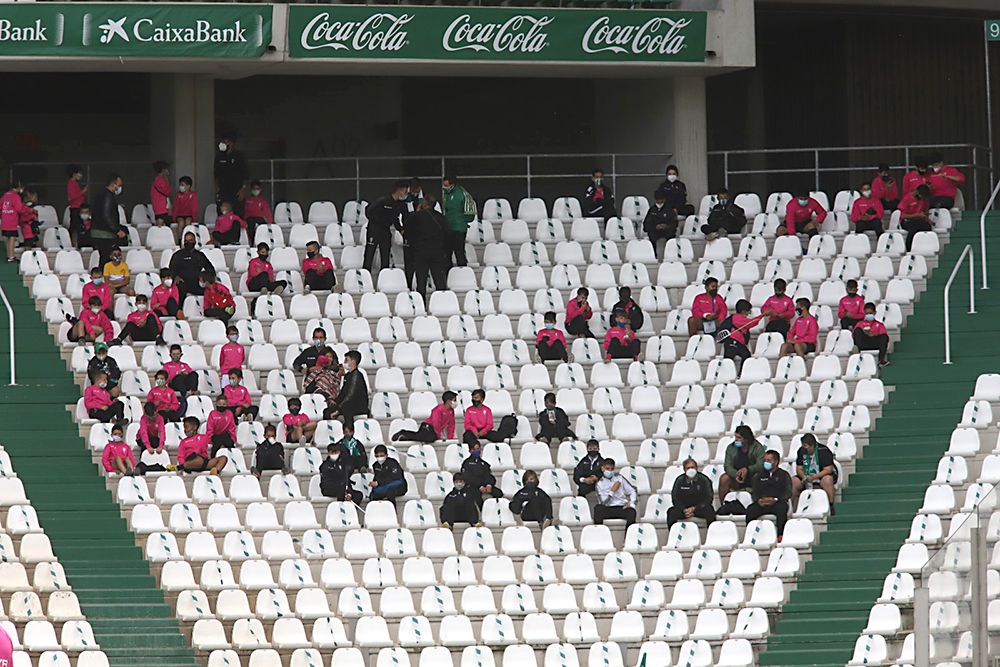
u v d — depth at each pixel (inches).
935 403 3518.7
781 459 3319.4
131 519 3134.8
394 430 3437.5
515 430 3390.7
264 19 3897.6
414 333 3732.8
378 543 3154.5
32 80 4692.4
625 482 3225.9
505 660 2847.0
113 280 3735.2
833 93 4692.4
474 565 3107.8
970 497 3171.8
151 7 3838.6
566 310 3809.1
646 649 2847.0
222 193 4003.4
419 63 4025.6
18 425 3380.9
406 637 2883.9
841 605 2994.6
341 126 4825.3
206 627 2849.4
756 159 4852.4
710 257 4025.6
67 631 2800.2
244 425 3371.1
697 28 4126.5
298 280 3892.7
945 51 4709.6
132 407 3410.4
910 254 3954.2
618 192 4598.9
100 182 4709.6
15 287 3769.7
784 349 3639.3
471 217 3954.2
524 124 4879.4
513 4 4207.7
